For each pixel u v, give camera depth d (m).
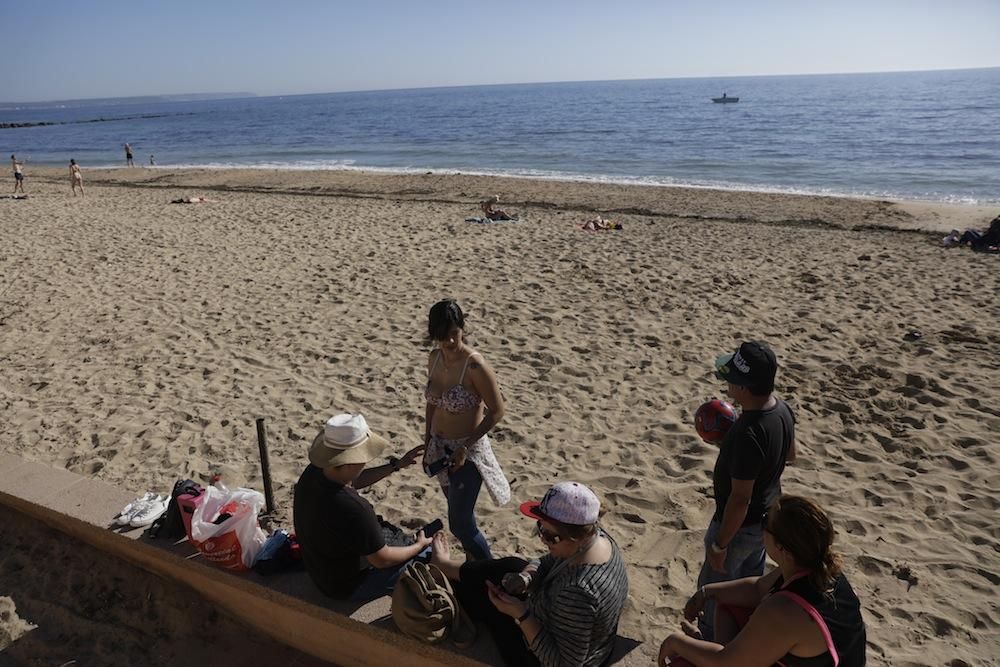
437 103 166.50
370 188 25.91
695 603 3.10
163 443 6.42
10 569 4.68
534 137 53.34
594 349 8.55
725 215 18.69
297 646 3.93
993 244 13.59
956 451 6.03
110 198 23.23
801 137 45.16
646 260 12.82
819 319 9.39
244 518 3.89
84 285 11.77
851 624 2.48
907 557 4.68
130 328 9.65
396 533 3.92
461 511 3.84
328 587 3.58
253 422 6.81
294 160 44.19
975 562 4.62
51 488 5.12
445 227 16.36
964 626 4.07
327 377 7.93
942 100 86.44
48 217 18.62
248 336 9.27
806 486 5.57
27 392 7.68
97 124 130.75
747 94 138.38
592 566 2.92
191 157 50.06
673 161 34.72
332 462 3.31
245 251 14.12
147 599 4.34
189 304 10.67
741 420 3.00
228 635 4.09
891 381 7.45
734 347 8.50
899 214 18.75
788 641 2.42
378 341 9.00
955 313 9.59
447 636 3.31
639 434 6.46
